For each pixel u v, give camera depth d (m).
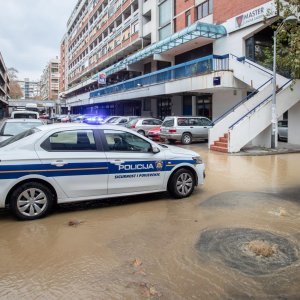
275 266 4.28
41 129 6.46
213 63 21.31
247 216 6.31
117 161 6.78
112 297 3.60
